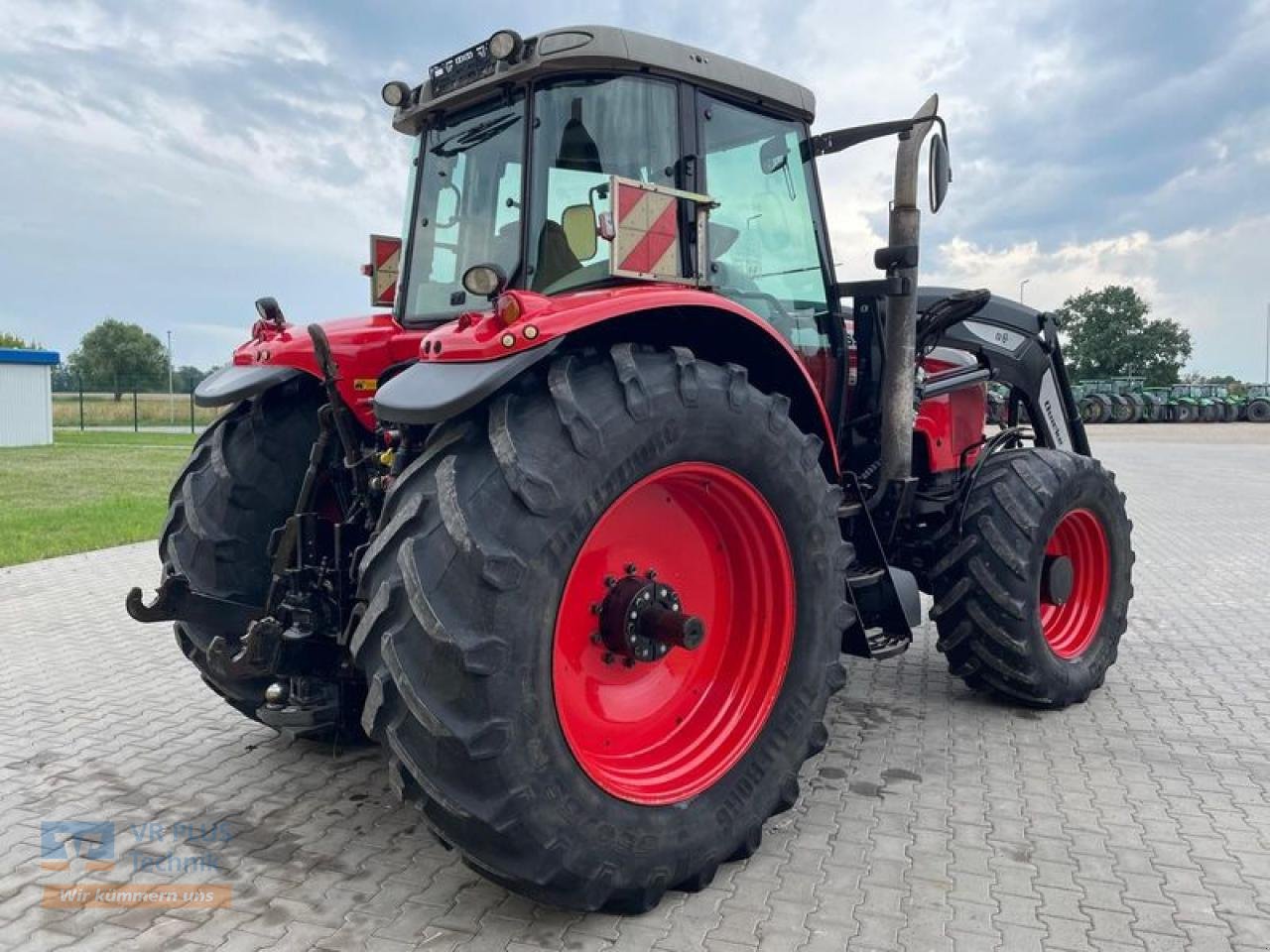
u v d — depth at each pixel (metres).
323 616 2.93
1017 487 4.02
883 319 4.14
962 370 4.53
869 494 4.12
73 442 25.31
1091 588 4.47
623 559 2.79
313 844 2.95
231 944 2.41
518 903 2.61
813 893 2.65
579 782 2.40
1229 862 2.81
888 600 3.64
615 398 2.48
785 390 3.23
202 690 4.48
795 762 2.95
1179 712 4.16
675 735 2.91
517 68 2.97
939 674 4.75
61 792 3.34
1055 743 3.80
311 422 3.49
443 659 2.21
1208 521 10.23
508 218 3.13
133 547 8.70
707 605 3.02
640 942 2.42
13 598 6.53
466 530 2.25
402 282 3.59
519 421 2.38
